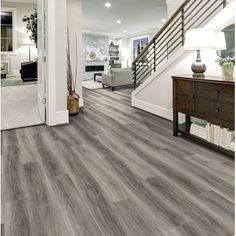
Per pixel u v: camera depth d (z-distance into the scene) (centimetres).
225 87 256
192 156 279
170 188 212
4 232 160
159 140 332
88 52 1359
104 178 230
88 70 1364
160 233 158
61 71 393
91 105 568
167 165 257
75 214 178
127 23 1102
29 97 582
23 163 261
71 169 248
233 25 306
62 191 208
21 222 170
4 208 185
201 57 351
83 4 760
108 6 786
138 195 202
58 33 379
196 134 312
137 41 1469
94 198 198
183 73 391
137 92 527
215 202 191
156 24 1130
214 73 337
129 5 773
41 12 399
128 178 230
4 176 233
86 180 227
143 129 383
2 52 942
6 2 916
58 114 399
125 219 173
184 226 165
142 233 159
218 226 164
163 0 717
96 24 1130
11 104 517
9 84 729
